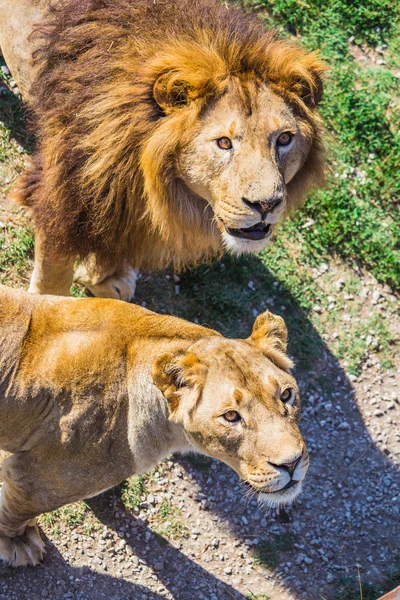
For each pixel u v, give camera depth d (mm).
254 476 3836
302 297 7066
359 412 6719
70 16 4875
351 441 6566
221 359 3922
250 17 5000
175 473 6004
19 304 4352
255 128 4277
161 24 4602
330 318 7051
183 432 4309
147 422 4328
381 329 7102
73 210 5016
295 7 8109
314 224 7320
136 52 4543
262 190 4199
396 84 8148
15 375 4258
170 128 4355
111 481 4535
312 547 6000
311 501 6203
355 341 6992
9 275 6395
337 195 7387
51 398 4250
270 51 4422
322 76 4844
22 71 5660
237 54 4301
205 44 4387
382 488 6395
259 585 5758
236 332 6770
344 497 6293
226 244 4637
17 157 6809
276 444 3746
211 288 6836
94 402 4238
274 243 7164
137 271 6672
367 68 8172
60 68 4820
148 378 4238
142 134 4523
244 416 3779
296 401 3982
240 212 4281
